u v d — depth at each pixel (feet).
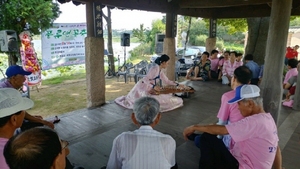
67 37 28.35
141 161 4.32
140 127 4.68
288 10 9.39
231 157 5.60
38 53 27.94
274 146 5.07
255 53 26.86
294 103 13.71
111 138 9.40
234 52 19.93
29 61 18.76
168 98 13.28
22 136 2.45
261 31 26.17
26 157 2.27
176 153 8.28
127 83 28.91
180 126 10.86
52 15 19.29
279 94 9.89
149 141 4.42
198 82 21.25
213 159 5.87
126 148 4.41
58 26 27.25
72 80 30.17
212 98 15.84
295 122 11.71
